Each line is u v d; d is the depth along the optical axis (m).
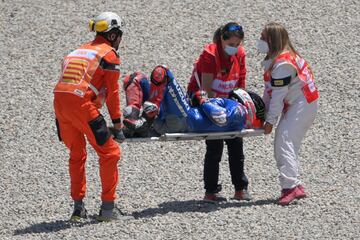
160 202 24.75
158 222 22.36
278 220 22.12
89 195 25.69
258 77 33.97
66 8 40.75
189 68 34.72
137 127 22.27
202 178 26.72
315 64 34.81
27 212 24.75
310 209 22.84
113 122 22.31
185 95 22.78
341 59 35.16
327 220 22.05
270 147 28.86
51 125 31.14
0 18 40.25
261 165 27.52
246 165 27.53
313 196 23.98
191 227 21.89
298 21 38.34
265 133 23.42
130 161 28.19
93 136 22.12
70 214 24.36
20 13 40.56
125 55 36.09
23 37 38.50
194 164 27.81
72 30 38.78
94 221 22.98
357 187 25.02
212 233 21.45
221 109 22.69
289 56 23.11
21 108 32.53
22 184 26.89
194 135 22.73
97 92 22.17
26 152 29.27
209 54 23.20
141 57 35.88
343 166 27.03
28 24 39.53
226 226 21.86
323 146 28.66
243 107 23.20
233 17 38.75
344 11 39.12
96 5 40.78
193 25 38.25
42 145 29.73
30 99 33.19
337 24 38.03
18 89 34.03
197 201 24.47
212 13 39.22
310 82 23.56
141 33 37.84
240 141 24.00
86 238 21.55
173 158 28.28
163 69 22.28
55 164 28.25
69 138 22.73
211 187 24.09
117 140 22.39
